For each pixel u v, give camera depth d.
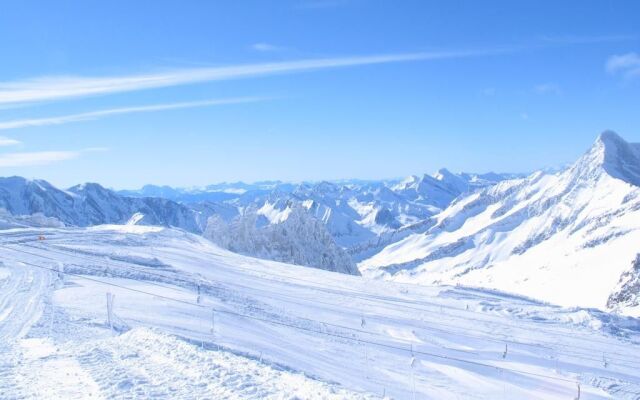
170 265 56.28
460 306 56.91
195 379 15.27
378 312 49.03
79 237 68.50
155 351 18.97
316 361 27.88
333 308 48.31
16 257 51.31
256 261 74.06
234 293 46.50
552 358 39.75
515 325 49.97
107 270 47.62
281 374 16.72
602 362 40.16
